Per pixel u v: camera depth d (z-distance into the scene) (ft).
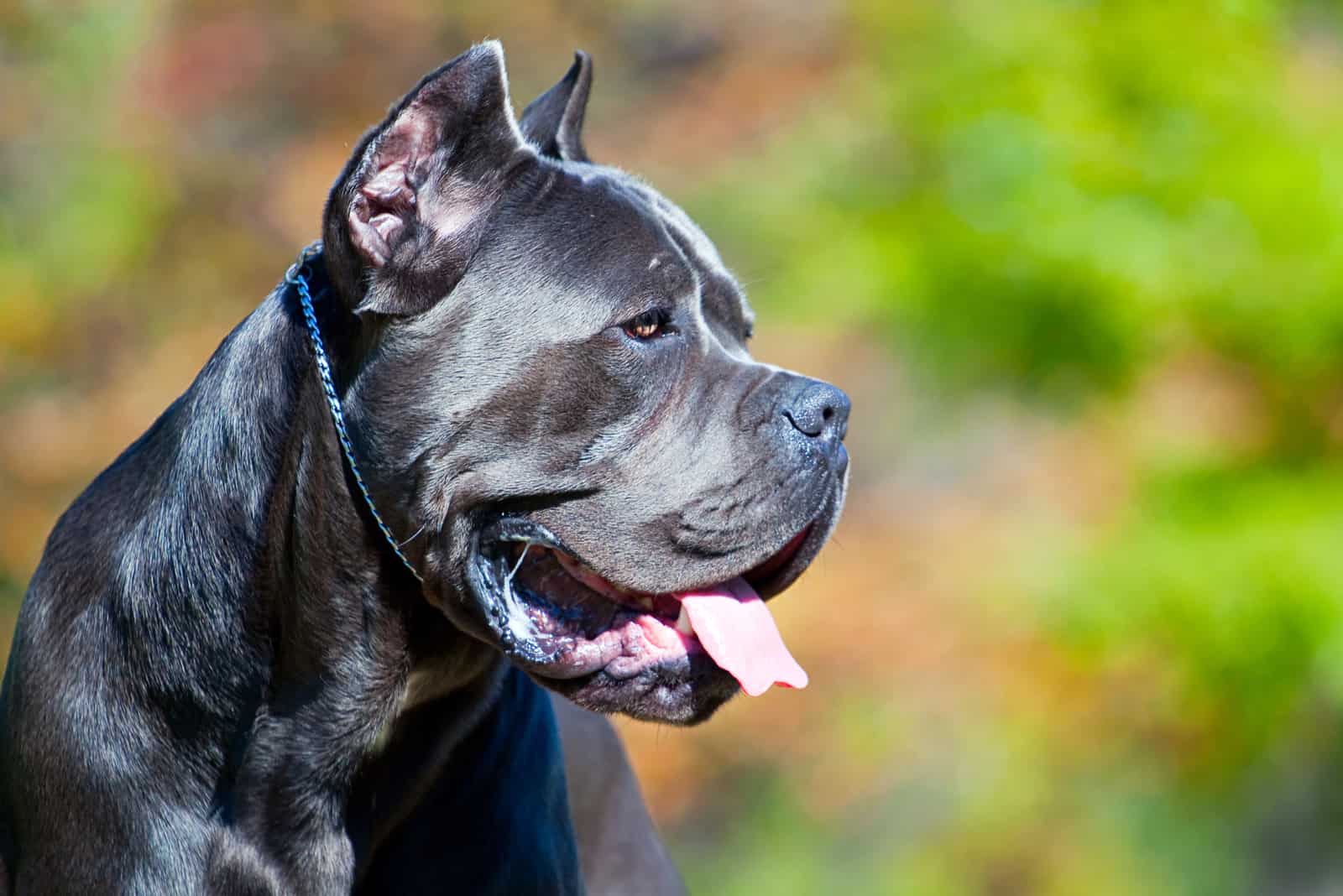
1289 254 51.19
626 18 61.52
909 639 48.60
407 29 58.49
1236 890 52.70
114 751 16.72
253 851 16.69
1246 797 52.90
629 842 21.97
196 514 16.76
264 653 16.62
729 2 59.67
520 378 16.26
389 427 16.26
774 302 51.37
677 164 57.16
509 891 17.40
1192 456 52.03
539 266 16.37
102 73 59.47
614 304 16.44
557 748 18.70
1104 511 51.11
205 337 56.70
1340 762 53.78
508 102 16.31
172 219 58.49
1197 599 48.39
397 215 16.12
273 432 16.67
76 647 17.02
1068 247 49.60
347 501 16.42
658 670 16.92
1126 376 51.01
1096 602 48.29
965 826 49.49
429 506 16.26
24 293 57.41
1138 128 53.67
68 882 16.76
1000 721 49.11
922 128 53.52
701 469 16.60
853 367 52.85
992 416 53.36
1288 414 53.11
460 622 16.60
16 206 59.16
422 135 16.06
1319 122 54.75
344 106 58.08
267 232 58.49
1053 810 50.39
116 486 17.65
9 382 56.54
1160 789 52.16
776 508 16.67
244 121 59.26
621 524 16.55
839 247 51.85
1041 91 53.26
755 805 49.98
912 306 50.08
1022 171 51.52
